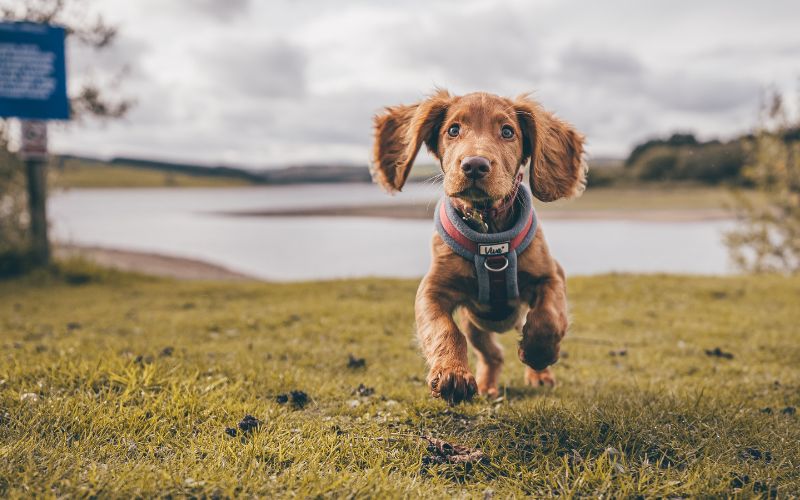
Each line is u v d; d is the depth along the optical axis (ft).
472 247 2.40
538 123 2.62
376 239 19.98
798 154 10.38
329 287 7.48
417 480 1.91
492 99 2.56
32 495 1.66
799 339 4.37
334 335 4.59
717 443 2.17
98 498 1.67
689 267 12.78
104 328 4.81
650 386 3.12
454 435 2.30
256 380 2.87
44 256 8.09
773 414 2.60
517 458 2.08
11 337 4.33
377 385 3.03
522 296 2.58
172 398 2.35
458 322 3.10
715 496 1.84
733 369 3.61
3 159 8.44
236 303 6.54
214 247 18.17
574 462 2.01
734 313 5.54
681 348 4.22
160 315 5.49
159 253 16.11
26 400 2.25
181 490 1.73
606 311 5.81
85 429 2.07
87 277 8.13
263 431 2.14
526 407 2.48
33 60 7.46
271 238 20.88
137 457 1.94
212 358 3.51
